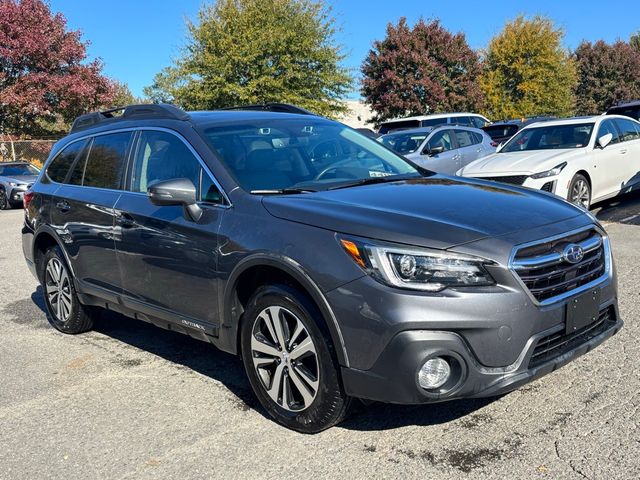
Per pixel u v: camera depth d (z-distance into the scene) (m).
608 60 49.72
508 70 41.25
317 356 3.31
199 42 26.25
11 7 27.86
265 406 3.71
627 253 7.07
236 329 3.80
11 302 7.05
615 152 9.90
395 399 3.05
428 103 34.38
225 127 4.46
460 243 3.09
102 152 5.12
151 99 29.28
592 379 3.95
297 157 4.38
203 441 3.56
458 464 3.12
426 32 34.44
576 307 3.32
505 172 9.11
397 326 2.99
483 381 3.06
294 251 3.34
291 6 26.16
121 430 3.77
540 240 3.23
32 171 20.91
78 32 30.05
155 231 4.23
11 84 28.56
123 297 4.69
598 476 2.92
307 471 3.17
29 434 3.79
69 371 4.80
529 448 3.21
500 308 3.03
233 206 3.80
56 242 5.46
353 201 3.56
